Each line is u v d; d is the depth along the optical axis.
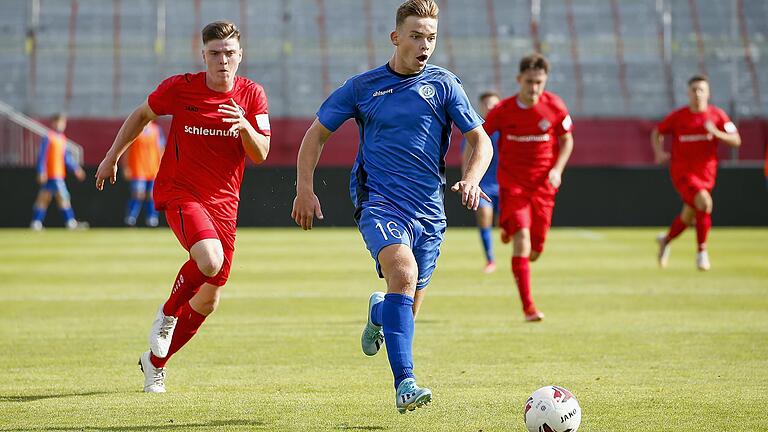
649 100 117.94
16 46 117.25
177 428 18.62
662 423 19.02
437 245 20.94
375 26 123.12
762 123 107.69
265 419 19.44
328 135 20.80
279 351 28.17
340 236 82.81
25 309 37.72
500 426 18.80
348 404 20.92
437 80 20.58
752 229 91.25
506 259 61.56
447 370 25.12
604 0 125.25
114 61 117.94
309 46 120.56
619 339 30.33
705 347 28.75
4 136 102.38
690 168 53.16
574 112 116.81
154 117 22.72
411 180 20.34
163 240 76.69
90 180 93.50
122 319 35.00
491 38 122.81
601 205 93.81
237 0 123.56
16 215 92.75
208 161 22.50
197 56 119.12
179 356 27.31
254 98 22.98
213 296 22.56
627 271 53.25
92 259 60.00
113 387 22.94
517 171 36.03
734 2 123.81
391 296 19.05
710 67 120.44
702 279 48.94
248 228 94.38
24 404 20.92
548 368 25.36
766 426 18.80
